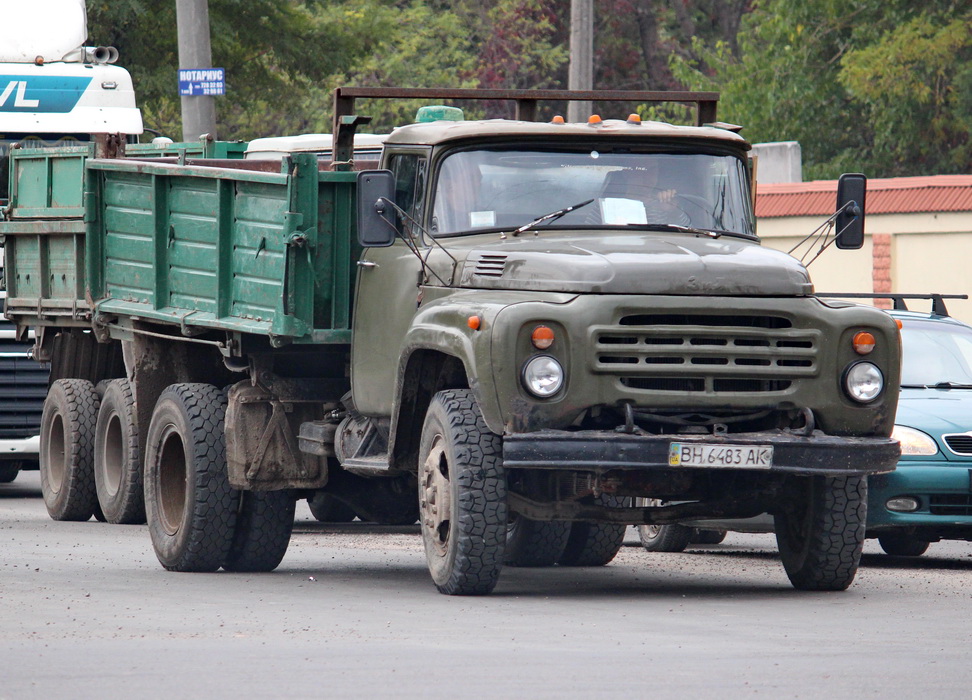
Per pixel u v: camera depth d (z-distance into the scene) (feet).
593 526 140.77
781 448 108.99
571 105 286.05
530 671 83.15
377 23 432.25
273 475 131.64
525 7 611.06
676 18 640.99
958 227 277.85
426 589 120.16
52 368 188.34
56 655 87.97
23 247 180.34
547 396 106.93
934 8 426.92
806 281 111.75
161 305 142.82
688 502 118.52
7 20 210.59
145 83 397.60
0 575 128.16
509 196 120.16
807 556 118.73
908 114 426.51
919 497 142.00
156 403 147.23
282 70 438.81
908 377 157.58
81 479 180.55
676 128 123.54
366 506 139.03
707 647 91.50
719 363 109.19
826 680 81.05
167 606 109.50
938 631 99.40
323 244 124.98
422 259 118.52
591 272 107.86
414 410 118.42
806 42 467.52
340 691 77.51
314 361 133.39
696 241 116.67
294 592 118.21
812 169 462.60
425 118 176.24
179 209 139.44
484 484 109.50
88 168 156.04
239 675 81.82
